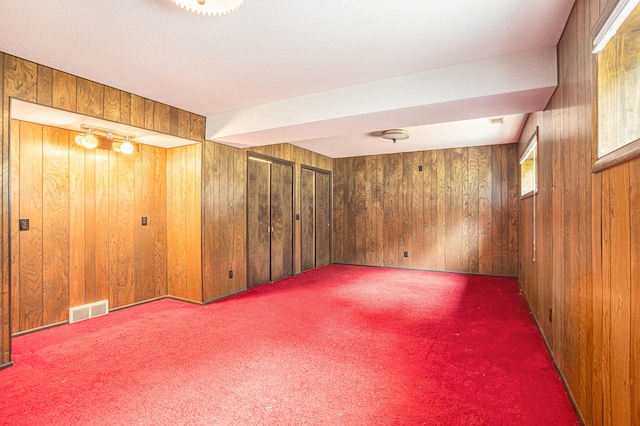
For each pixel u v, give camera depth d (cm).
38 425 172
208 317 349
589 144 162
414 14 193
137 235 403
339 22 201
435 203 610
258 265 501
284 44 228
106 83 298
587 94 163
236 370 231
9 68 241
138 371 230
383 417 178
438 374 224
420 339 286
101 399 196
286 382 214
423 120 326
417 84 278
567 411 183
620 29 135
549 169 263
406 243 636
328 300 413
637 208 114
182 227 421
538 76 237
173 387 209
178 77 285
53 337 294
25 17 193
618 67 146
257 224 500
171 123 365
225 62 256
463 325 321
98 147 343
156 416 179
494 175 564
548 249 267
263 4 182
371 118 317
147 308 385
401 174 641
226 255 434
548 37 220
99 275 363
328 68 268
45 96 261
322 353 258
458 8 187
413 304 393
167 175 438
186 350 265
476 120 401
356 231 687
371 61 256
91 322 335
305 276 570
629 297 120
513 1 181
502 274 559
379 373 226
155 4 181
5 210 239
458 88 263
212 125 399
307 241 629
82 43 225
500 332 302
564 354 212
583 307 173
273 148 525
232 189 446
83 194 351
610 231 138
